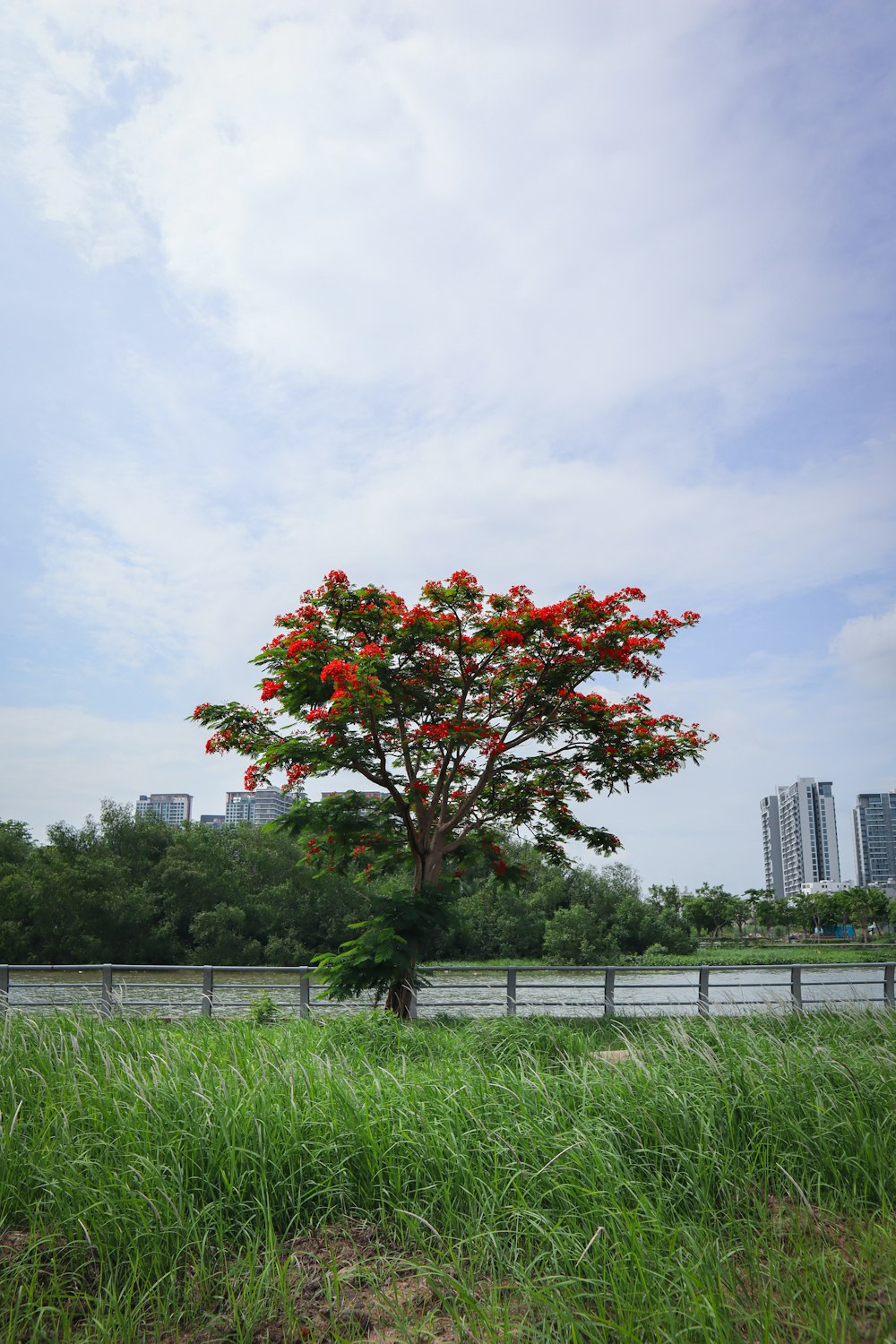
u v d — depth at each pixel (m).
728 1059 6.40
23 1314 3.79
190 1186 4.80
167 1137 5.16
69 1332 3.61
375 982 13.01
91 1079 6.15
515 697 15.26
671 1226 4.36
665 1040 7.75
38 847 49.53
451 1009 15.34
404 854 15.98
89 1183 4.84
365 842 15.24
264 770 14.70
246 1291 3.89
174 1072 6.09
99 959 45.34
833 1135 5.29
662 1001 13.34
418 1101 5.69
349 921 49.44
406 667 14.84
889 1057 6.57
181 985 14.02
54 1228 4.54
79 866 48.38
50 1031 7.91
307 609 14.38
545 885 51.25
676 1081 6.01
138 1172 4.75
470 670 14.87
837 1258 3.95
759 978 17.00
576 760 15.45
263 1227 4.62
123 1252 4.31
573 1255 4.06
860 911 80.62
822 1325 3.37
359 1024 9.84
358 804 14.69
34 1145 5.27
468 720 14.53
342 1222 4.72
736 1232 4.34
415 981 13.55
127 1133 5.17
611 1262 3.83
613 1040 10.20
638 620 14.29
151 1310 3.92
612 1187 4.54
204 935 47.47
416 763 15.53
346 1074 6.32
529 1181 4.73
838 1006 10.09
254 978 36.00
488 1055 8.50
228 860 54.28
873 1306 3.57
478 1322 3.62
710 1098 5.66
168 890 49.81
